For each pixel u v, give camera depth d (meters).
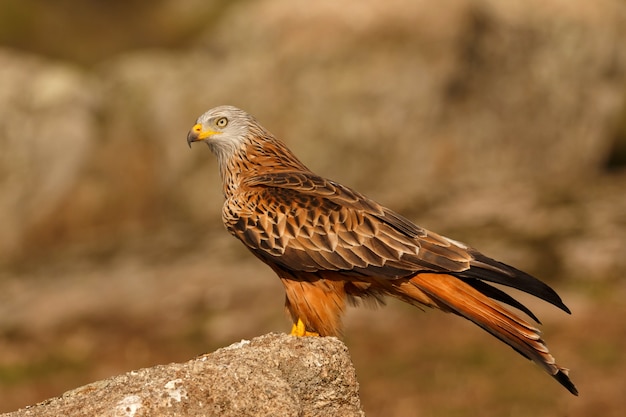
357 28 21.72
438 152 21.86
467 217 19.73
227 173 7.96
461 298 6.59
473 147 22.11
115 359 15.05
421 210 20.41
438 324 15.16
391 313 15.66
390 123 21.61
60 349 15.62
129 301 17.38
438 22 21.66
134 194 21.91
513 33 22.45
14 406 13.33
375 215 6.98
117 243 20.92
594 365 13.19
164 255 19.58
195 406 5.25
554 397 12.29
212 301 16.81
